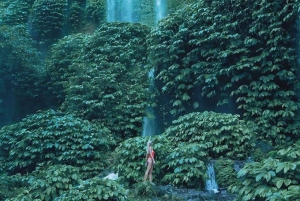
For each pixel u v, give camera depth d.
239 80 10.49
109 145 10.35
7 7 21.42
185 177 7.04
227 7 10.86
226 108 10.89
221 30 10.82
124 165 7.64
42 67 16.05
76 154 9.20
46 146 9.33
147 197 6.58
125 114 11.73
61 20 20.03
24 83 15.60
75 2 22.11
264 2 9.88
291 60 9.74
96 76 12.34
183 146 7.57
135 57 13.60
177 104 11.34
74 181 7.00
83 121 10.36
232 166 7.86
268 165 4.12
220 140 8.48
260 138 9.52
